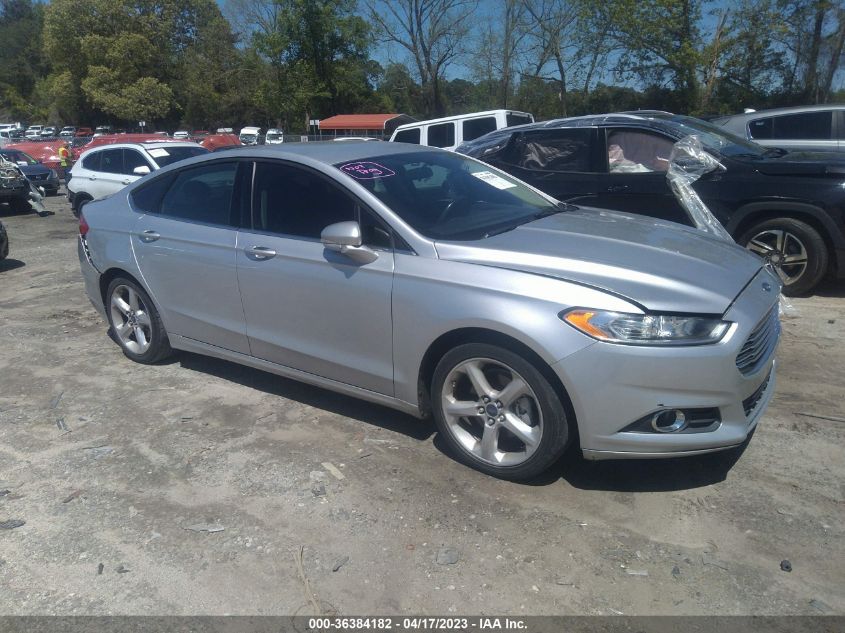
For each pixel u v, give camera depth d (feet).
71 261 32.12
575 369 10.29
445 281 11.44
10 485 12.16
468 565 9.70
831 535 10.02
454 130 53.42
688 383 10.14
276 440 13.38
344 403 14.90
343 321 12.82
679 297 10.44
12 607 9.25
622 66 109.91
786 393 14.44
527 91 125.80
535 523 10.53
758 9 100.48
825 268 20.13
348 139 17.38
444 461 12.38
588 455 10.74
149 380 16.55
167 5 201.46
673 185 21.21
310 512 11.02
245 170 14.51
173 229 15.55
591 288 10.54
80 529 10.83
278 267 13.53
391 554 9.98
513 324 10.61
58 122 244.83
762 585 9.12
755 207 20.34
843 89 105.81
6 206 53.93
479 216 13.29
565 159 23.47
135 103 189.98
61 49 199.82
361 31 162.91
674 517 10.57
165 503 11.43
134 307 17.26
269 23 180.04
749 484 11.31
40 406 15.31
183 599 9.29
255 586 9.47
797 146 35.04
